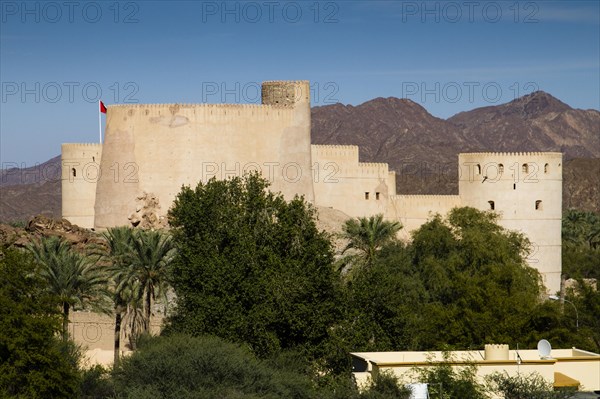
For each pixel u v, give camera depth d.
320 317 89.50
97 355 102.25
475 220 145.75
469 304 95.94
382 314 92.81
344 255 124.62
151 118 142.62
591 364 71.31
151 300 111.56
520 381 66.56
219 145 142.88
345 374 76.88
